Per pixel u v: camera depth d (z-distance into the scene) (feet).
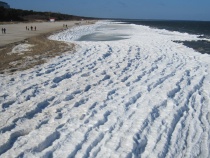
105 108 29.55
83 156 20.17
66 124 25.21
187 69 50.01
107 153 20.72
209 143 23.77
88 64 50.93
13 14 360.89
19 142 21.59
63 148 21.11
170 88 37.19
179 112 29.71
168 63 54.85
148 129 25.07
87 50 67.46
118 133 23.89
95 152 20.89
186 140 24.07
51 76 41.34
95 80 40.37
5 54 63.26
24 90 34.12
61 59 54.70
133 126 25.27
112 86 37.73
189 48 81.10
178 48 79.30
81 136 22.99
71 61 53.26
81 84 38.11
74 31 187.62
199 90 38.14
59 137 22.82
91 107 29.68
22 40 97.91
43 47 73.87
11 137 22.33
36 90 34.55
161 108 30.19
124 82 39.83
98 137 23.04
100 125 25.43
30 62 51.26
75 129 24.27
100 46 75.61
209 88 39.09
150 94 34.60
